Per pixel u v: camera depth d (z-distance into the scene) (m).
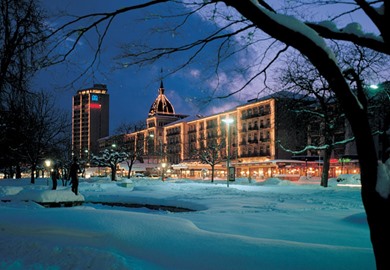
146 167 78.38
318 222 12.35
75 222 8.25
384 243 4.27
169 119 121.56
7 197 17.55
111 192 29.31
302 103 33.62
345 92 4.33
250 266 6.03
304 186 36.22
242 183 44.06
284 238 9.56
